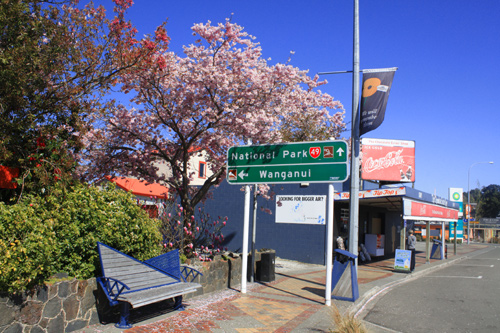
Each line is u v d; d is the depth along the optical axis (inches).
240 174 431.5
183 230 453.4
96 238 285.7
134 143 518.3
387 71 429.7
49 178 295.9
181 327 280.8
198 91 468.8
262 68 495.2
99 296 271.0
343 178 388.2
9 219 214.4
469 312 385.1
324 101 649.0
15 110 303.6
